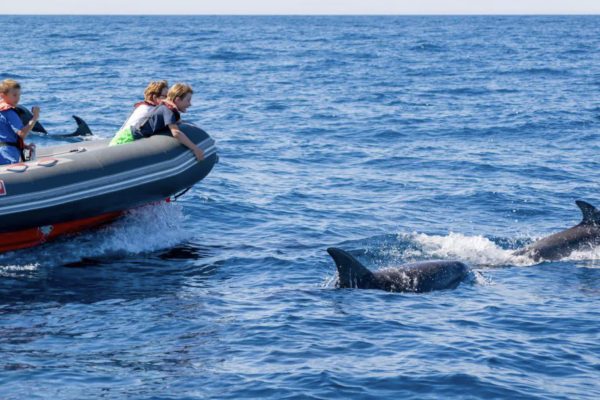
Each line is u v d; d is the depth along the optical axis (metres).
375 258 24.00
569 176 36.00
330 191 32.97
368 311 19.17
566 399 14.75
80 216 23.45
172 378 15.64
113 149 24.28
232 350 16.97
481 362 16.28
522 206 30.58
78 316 19.03
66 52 130.62
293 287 21.11
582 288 21.14
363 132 49.62
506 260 23.67
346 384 15.30
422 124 53.16
